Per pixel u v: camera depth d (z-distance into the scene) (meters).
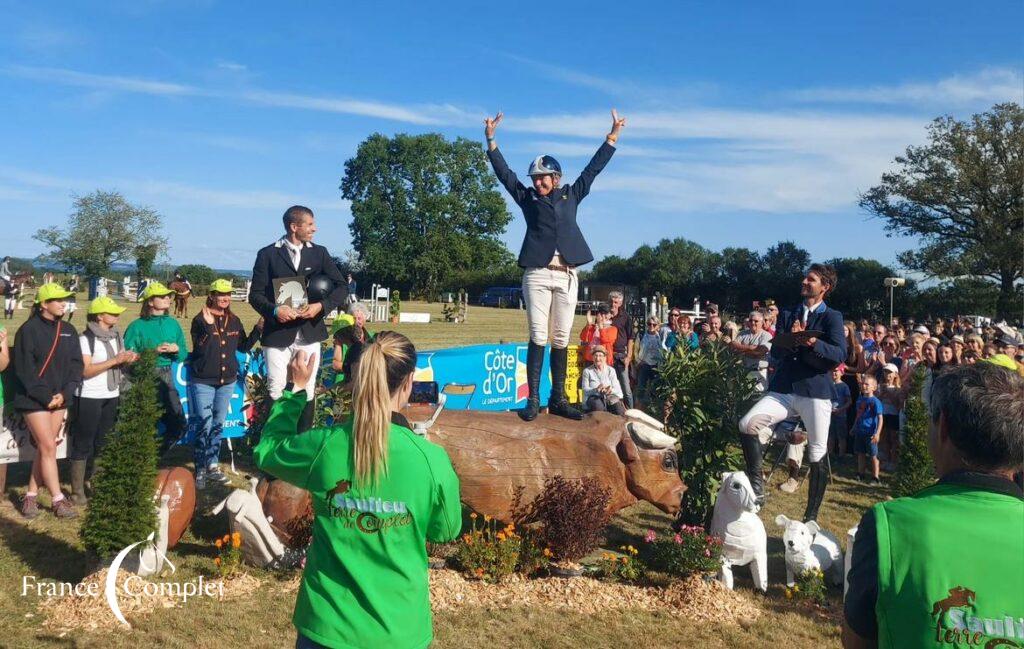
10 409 7.02
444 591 5.70
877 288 46.91
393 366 2.84
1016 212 44.38
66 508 6.92
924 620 1.81
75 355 6.93
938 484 2.00
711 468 6.91
